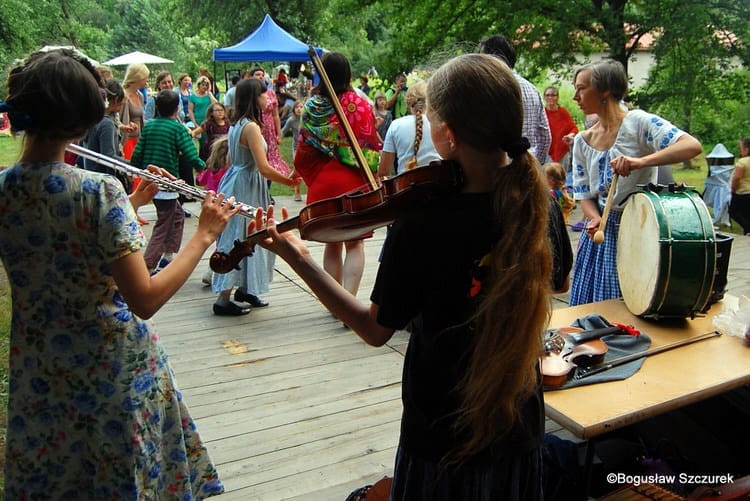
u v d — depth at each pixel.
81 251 1.62
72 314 1.66
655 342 2.29
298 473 2.70
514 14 11.79
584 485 2.10
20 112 1.53
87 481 1.76
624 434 2.68
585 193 3.09
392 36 13.77
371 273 5.46
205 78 10.16
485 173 1.36
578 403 1.86
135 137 6.94
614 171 2.69
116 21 39.72
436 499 1.42
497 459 1.38
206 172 7.24
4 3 13.87
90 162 5.08
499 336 1.26
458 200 1.35
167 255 5.26
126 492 1.74
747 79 11.76
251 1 25.50
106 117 5.08
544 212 1.29
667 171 4.79
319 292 1.52
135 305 1.63
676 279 2.34
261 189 4.44
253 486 2.61
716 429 2.62
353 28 27.33
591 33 11.70
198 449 2.00
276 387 3.44
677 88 11.51
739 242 6.83
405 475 1.47
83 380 1.69
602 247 2.97
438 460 1.39
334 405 3.26
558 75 12.21
